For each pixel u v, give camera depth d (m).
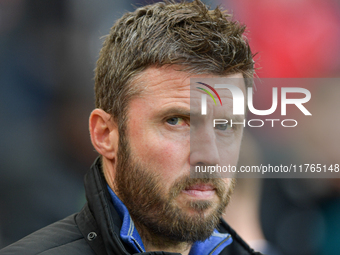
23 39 13.29
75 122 13.19
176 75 5.90
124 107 6.08
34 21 13.49
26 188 12.00
